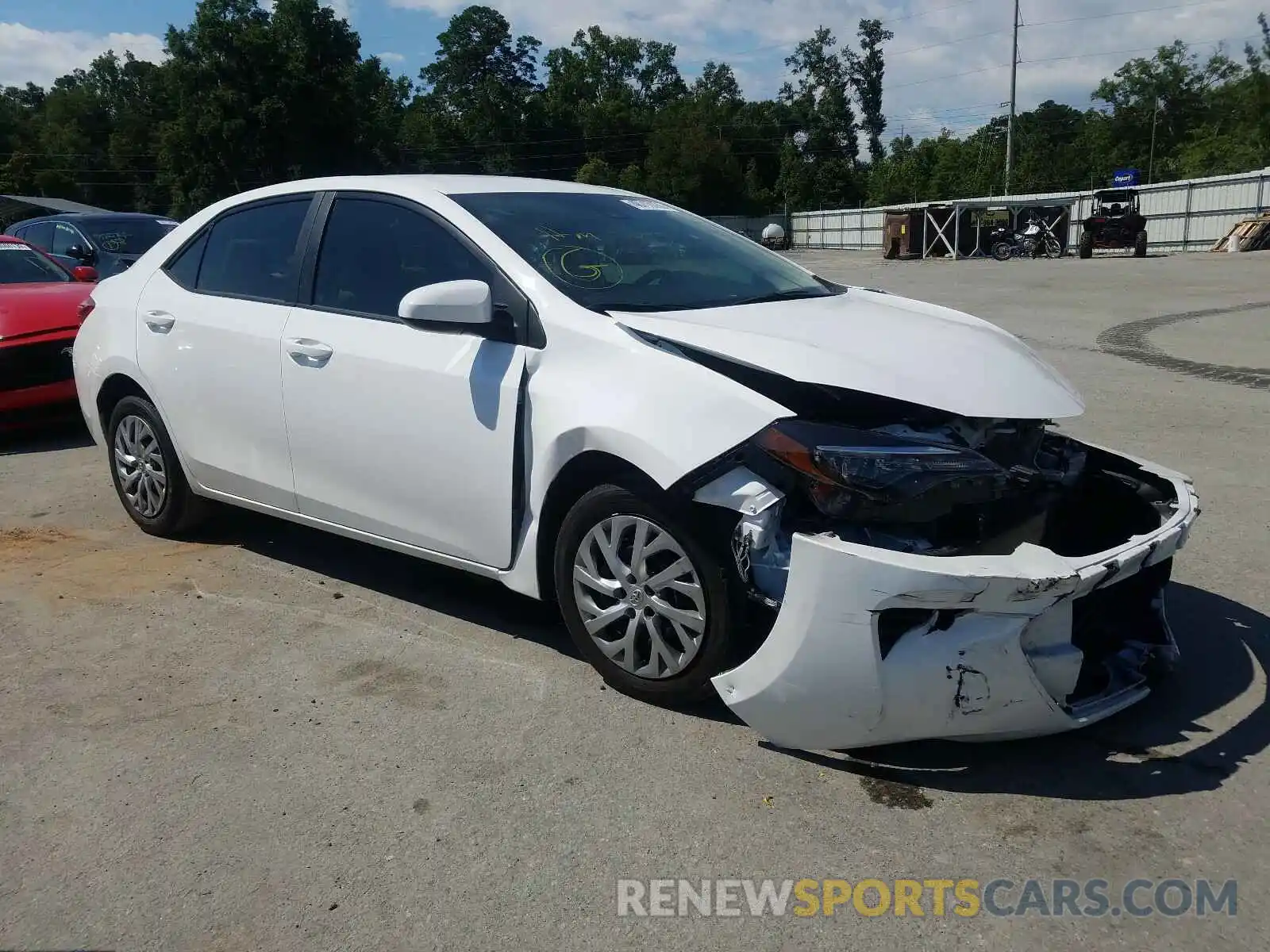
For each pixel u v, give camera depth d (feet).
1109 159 246.06
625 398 10.58
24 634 13.53
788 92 302.25
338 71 203.00
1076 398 11.14
